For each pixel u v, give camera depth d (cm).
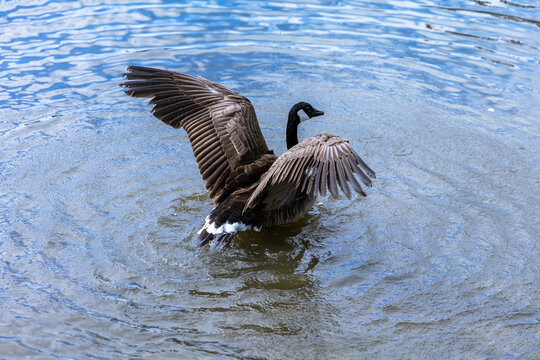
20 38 991
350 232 558
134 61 923
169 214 579
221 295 456
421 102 825
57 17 1088
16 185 611
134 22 1080
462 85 871
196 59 936
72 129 738
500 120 777
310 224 572
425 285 474
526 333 420
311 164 434
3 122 742
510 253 519
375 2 1212
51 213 566
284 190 537
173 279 477
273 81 879
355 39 1024
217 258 511
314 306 445
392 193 621
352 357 391
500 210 588
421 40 1018
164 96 558
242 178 543
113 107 803
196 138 549
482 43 1002
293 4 1191
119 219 564
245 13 1138
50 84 850
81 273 479
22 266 485
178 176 650
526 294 464
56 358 382
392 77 898
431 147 713
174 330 413
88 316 426
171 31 1043
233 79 876
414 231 555
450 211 587
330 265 504
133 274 481
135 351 390
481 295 462
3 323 416
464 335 416
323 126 759
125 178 638
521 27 1069
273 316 431
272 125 763
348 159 418
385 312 440
